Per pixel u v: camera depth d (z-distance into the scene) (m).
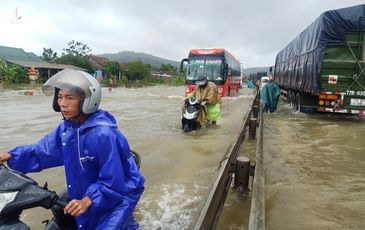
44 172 5.59
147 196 4.71
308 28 14.35
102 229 2.36
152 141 8.26
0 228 2.02
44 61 56.69
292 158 7.07
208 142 8.20
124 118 12.41
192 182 5.30
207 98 10.23
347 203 4.81
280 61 24.17
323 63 12.17
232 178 5.02
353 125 11.57
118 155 2.39
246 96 27.23
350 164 6.69
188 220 4.02
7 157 2.56
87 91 2.34
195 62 19.88
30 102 18.33
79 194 2.57
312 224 4.16
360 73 11.99
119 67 55.81
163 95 27.45
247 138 8.62
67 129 2.51
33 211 4.15
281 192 5.18
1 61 36.22
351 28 11.82
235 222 3.99
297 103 15.80
